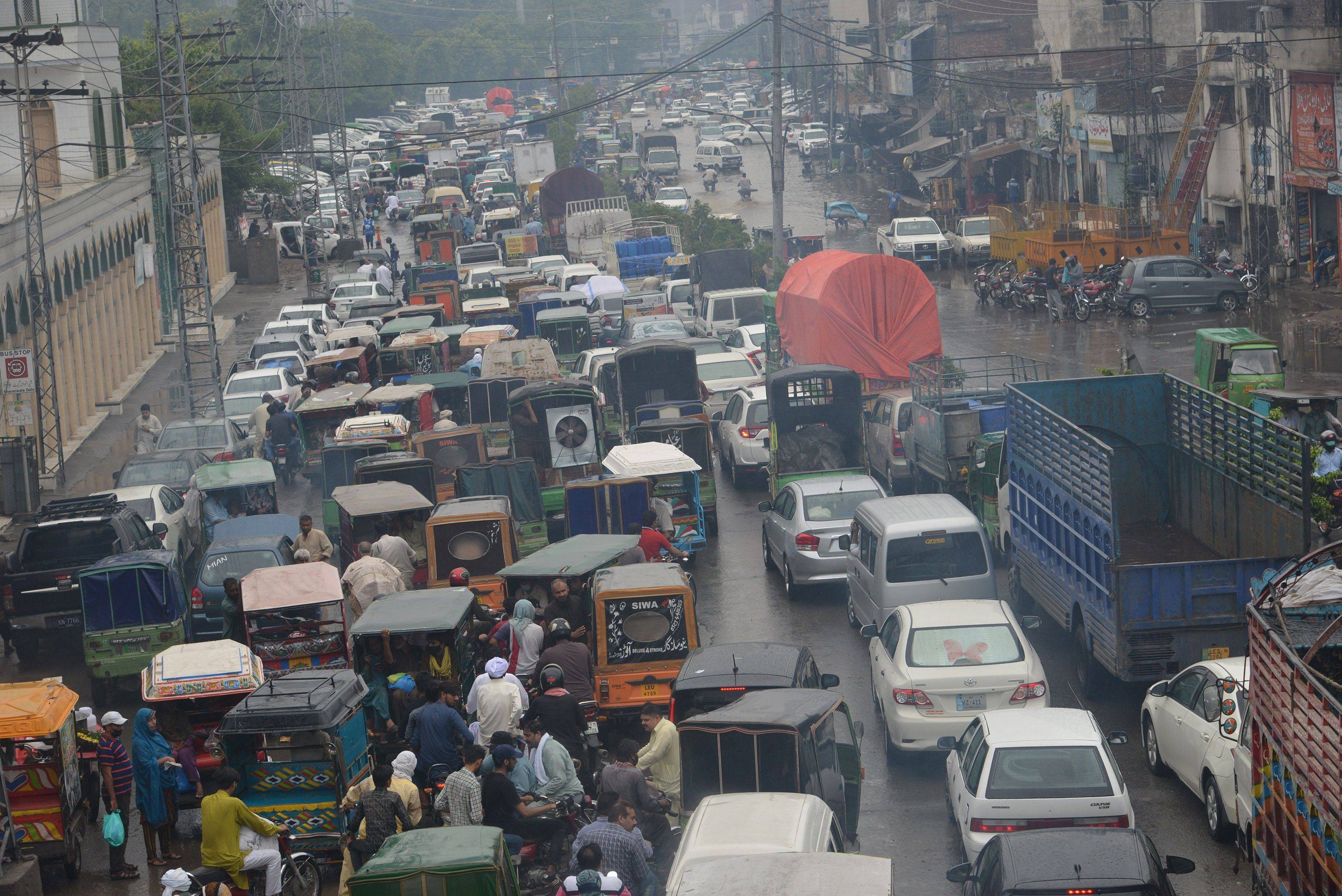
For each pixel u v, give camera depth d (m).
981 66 105.69
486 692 17.61
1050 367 45.25
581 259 74.44
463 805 15.39
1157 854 12.49
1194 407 24.30
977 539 21.86
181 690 18.02
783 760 13.98
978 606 18.98
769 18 64.62
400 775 15.75
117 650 23.02
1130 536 25.03
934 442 29.30
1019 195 92.12
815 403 34.28
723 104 195.75
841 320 37.38
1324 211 56.25
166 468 34.62
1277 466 20.62
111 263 56.28
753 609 26.08
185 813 18.14
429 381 39.44
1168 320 53.12
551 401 32.78
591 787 17.33
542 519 28.56
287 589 21.38
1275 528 20.81
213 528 28.91
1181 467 25.12
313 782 16.33
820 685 18.09
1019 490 24.33
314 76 131.88
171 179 49.56
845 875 10.68
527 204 103.75
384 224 108.31
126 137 64.44
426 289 62.62
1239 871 15.08
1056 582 21.84
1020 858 11.81
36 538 26.05
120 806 18.14
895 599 21.70
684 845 11.86
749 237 76.00
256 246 86.50
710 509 31.50
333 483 32.81
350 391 37.81
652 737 15.81
